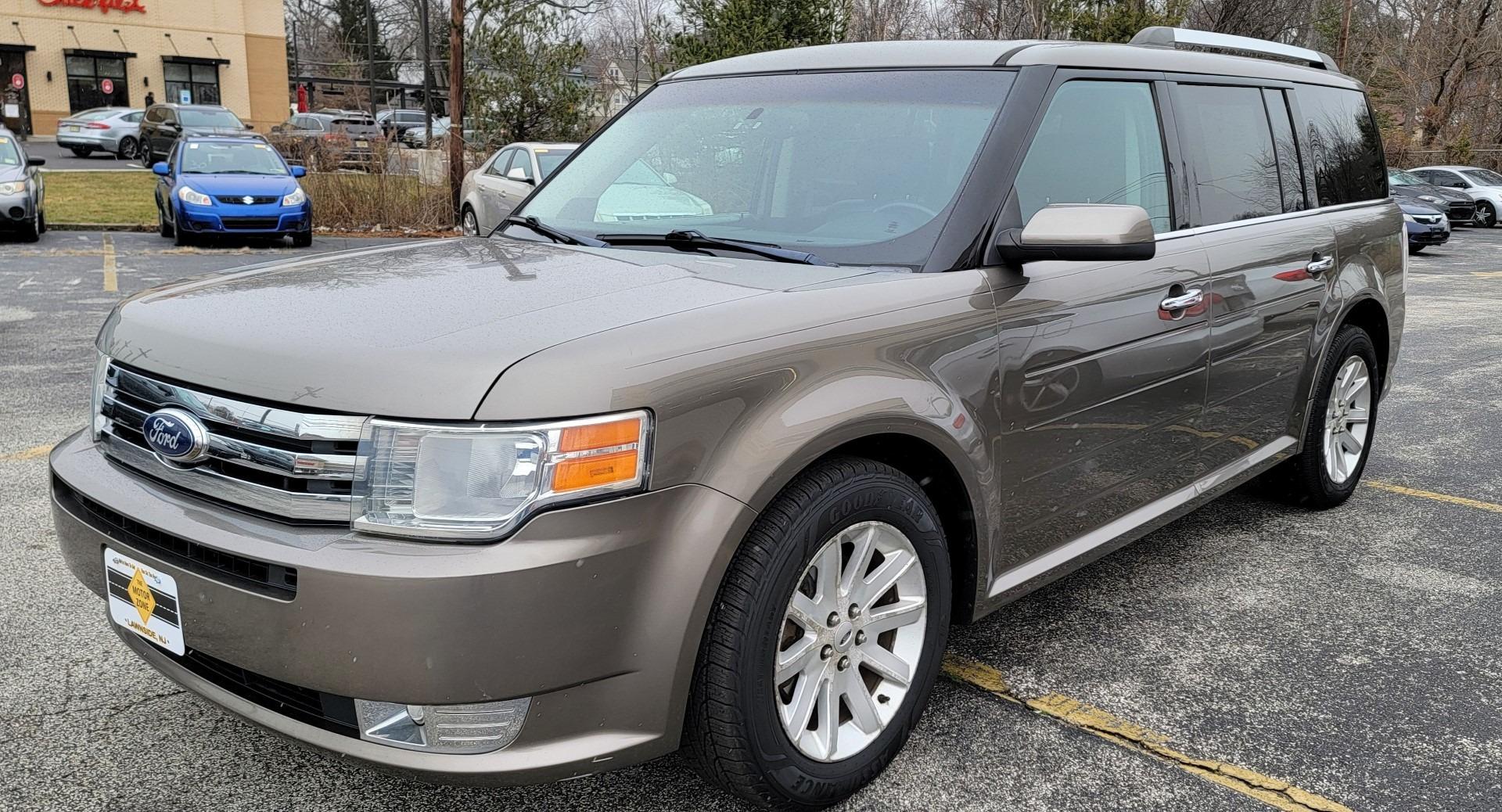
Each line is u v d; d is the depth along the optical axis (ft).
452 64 56.29
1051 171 9.57
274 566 6.41
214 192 46.47
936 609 8.51
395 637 6.13
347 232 56.59
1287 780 8.51
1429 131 122.52
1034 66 9.80
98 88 137.59
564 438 6.28
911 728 8.55
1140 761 8.75
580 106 60.95
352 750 6.57
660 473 6.58
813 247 9.15
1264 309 12.17
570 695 6.54
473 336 6.77
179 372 7.14
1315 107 14.21
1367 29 133.80
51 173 85.87
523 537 6.23
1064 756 8.81
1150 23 64.34
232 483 6.81
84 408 19.08
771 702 7.25
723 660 6.99
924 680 8.52
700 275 8.33
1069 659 10.56
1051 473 9.44
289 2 206.39
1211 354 11.26
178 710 9.27
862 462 7.77
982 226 8.82
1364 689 10.02
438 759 6.46
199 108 90.74
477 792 8.23
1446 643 11.05
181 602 6.90
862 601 7.99
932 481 8.72
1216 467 12.17
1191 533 14.44
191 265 40.63
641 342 6.72
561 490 6.28
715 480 6.79
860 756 8.04
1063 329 9.22
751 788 7.39
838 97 10.45
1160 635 11.15
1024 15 72.64
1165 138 11.07
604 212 10.61
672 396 6.62
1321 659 10.65
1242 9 92.12
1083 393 9.53
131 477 7.48
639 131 11.58
